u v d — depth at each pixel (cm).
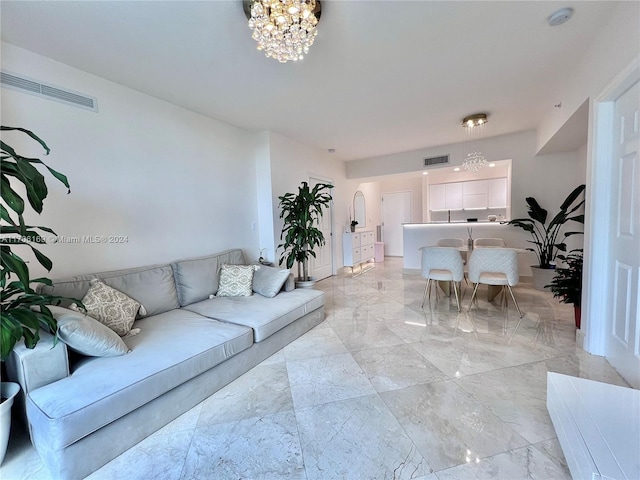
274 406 174
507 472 125
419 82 270
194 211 322
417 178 803
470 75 259
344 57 225
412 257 568
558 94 291
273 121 362
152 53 212
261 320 226
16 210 140
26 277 140
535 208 420
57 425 119
